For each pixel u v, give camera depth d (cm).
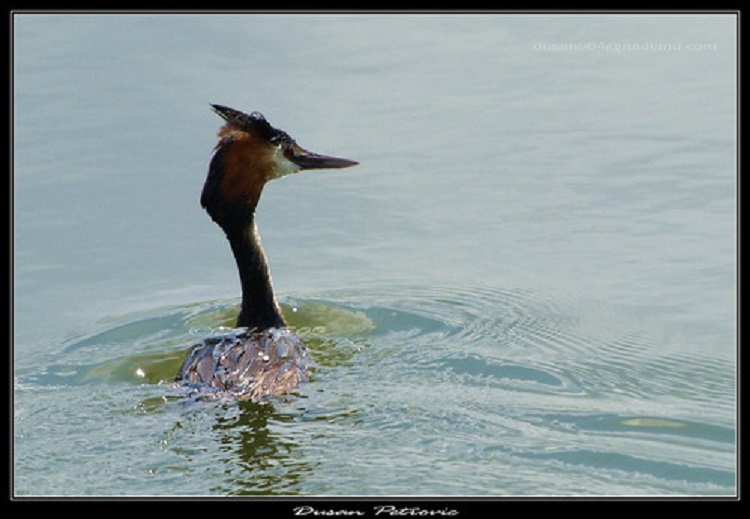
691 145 1950
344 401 1339
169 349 1517
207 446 1245
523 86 2161
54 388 1400
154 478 1182
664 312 1588
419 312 1614
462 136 2005
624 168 1903
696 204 1805
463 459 1216
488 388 1388
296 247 1788
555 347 1510
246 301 1564
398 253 1762
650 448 1242
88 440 1255
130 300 1673
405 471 1193
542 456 1226
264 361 1393
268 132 1547
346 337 1550
